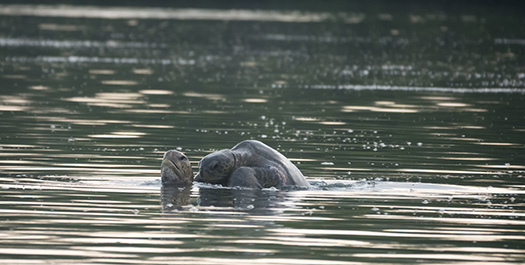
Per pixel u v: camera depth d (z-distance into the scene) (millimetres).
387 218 43625
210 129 78562
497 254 37219
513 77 145500
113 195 47688
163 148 66188
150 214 43188
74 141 68562
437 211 45531
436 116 92375
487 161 63188
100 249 36562
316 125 83375
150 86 119125
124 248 36781
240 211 44344
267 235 39500
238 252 36500
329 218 43250
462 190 51750
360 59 179500
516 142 73438
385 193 50375
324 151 67125
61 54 172750
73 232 39281
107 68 146500
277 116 89938
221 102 101938
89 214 42906
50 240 37812
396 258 36281
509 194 50688
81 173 54531
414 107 100938
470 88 125938
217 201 46656
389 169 59156
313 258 35938
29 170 55125
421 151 67812
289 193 49500
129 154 62781
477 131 80500
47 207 44219
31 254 35562
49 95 104250
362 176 56125
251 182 50500
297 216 43562
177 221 41844
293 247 37594
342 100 107438
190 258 35469
